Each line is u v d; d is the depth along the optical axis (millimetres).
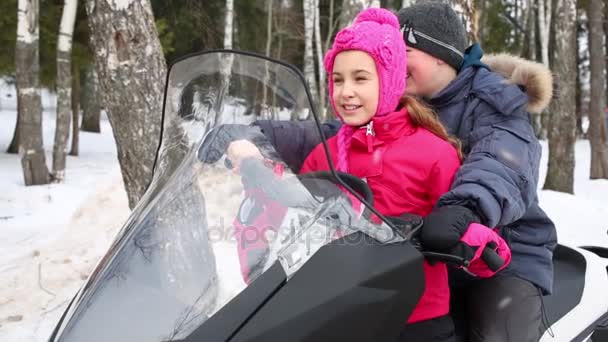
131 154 3490
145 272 1345
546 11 16500
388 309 1307
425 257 1444
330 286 1255
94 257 4371
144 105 3445
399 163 1668
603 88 10938
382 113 1682
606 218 6648
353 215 1381
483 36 16656
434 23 2047
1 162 12031
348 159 1747
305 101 1496
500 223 1641
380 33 1626
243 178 1437
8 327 3449
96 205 5027
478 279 1991
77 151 13938
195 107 1637
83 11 11383
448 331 1640
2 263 4500
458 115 2025
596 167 11086
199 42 15219
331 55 1707
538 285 1982
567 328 2053
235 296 1230
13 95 33562
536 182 1792
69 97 9703
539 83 1979
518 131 1846
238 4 16219
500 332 1840
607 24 19125
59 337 1279
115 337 1220
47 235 5371
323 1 19281
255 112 1565
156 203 1491
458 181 1624
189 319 1215
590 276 2262
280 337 1178
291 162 1530
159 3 14422
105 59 3426
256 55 1553
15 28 10484
